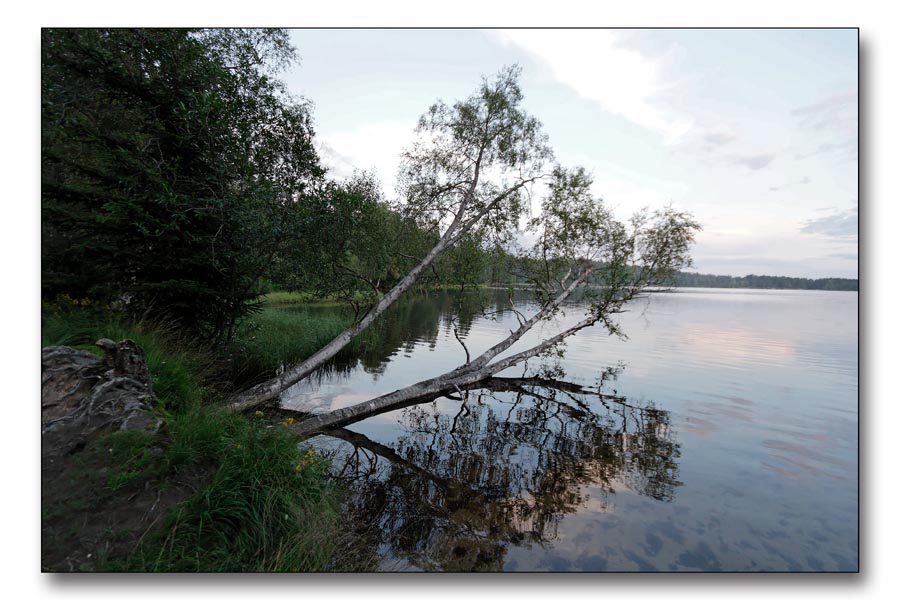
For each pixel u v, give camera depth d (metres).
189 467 3.92
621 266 11.55
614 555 4.44
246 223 7.93
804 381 12.63
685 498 5.76
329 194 9.44
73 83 7.32
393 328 23.09
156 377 5.40
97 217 7.20
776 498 5.80
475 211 11.16
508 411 9.82
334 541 4.20
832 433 8.39
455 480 6.14
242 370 11.12
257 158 8.67
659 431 8.48
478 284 12.07
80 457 3.57
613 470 6.61
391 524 4.85
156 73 7.80
